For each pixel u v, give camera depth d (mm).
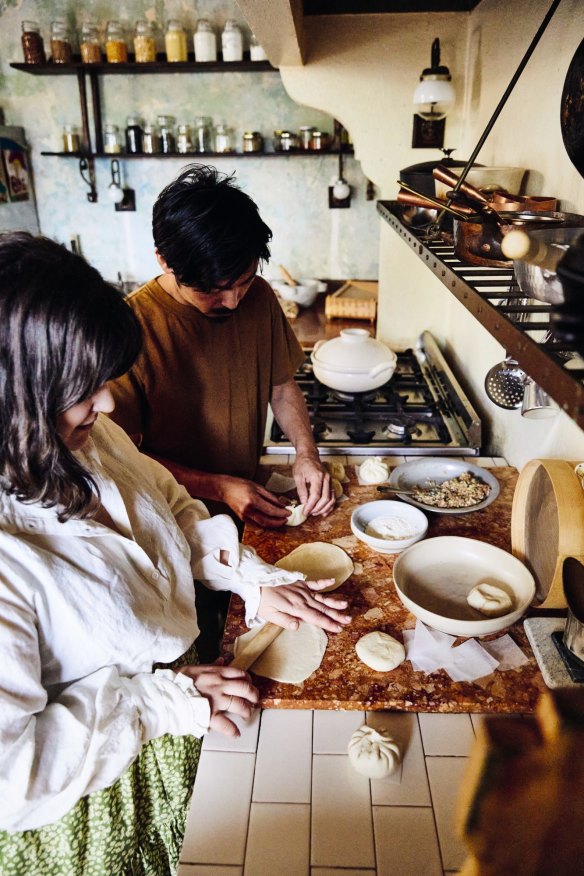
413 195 1209
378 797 771
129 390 1272
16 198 3156
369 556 1208
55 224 3373
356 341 1882
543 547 1071
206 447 1443
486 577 1095
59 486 675
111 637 794
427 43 1968
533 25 1318
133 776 885
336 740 853
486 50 1740
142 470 1027
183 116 3117
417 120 2053
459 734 853
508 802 442
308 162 3176
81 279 622
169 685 839
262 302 1458
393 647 953
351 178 3191
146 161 3205
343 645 987
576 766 433
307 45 1983
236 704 863
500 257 921
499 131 1562
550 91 1201
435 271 1033
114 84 3064
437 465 1497
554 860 418
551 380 509
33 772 691
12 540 711
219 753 833
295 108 3076
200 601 1423
